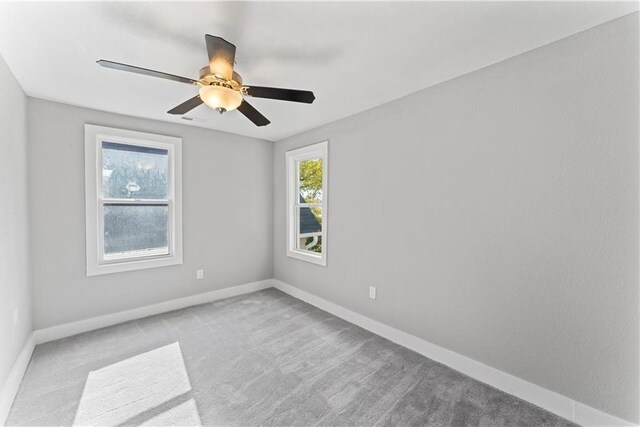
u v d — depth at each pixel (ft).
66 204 8.92
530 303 6.11
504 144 6.40
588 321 5.42
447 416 5.75
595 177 5.29
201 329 9.48
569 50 5.51
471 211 7.00
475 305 6.98
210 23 5.12
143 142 10.35
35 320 8.43
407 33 5.41
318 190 12.78
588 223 5.39
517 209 6.25
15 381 6.34
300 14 4.87
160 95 8.27
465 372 7.14
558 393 5.77
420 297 8.12
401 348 8.39
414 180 8.18
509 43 5.74
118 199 10.03
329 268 11.09
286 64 6.56
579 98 5.42
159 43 5.75
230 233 12.75
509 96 6.31
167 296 11.05
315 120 10.58
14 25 5.10
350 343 8.65
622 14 4.90
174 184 11.07
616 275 5.13
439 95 7.55
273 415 5.76
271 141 14.05
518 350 6.30
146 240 10.69
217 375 7.02
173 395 6.29
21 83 7.43
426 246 7.95
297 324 9.95
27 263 7.97
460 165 7.17
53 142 8.68
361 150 9.69
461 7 4.70
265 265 14.05
